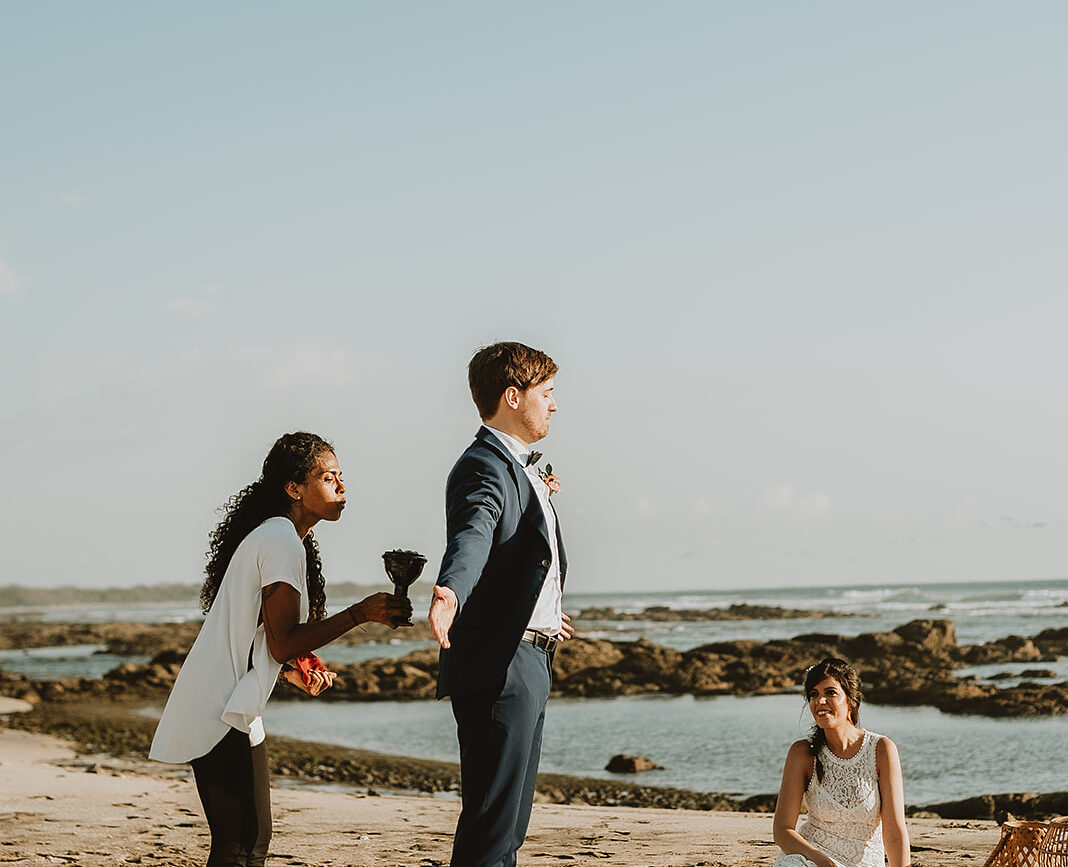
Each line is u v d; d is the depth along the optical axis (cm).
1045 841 444
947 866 652
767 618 10131
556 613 425
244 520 447
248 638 427
